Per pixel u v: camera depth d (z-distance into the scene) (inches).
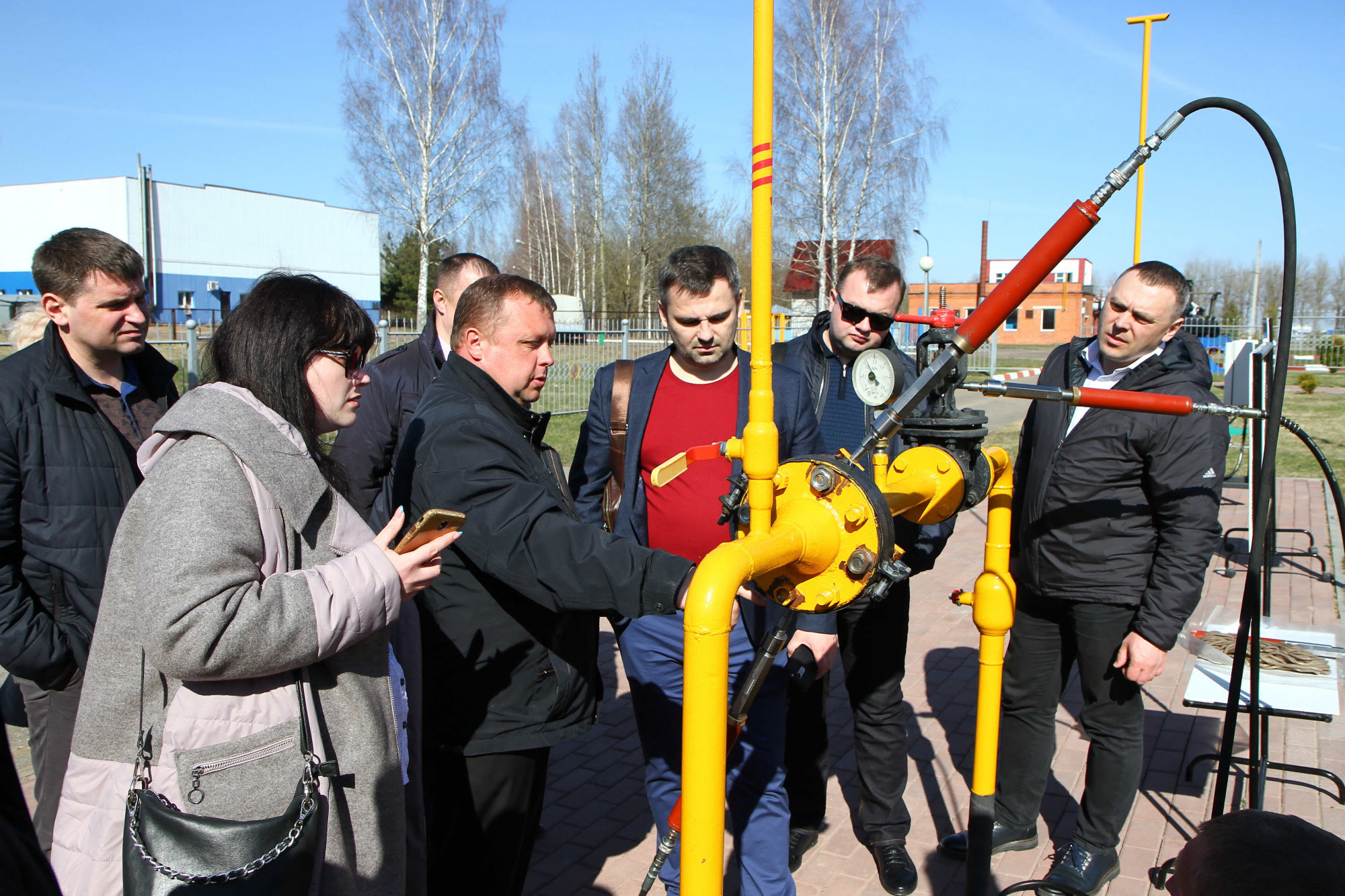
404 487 82.4
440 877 83.0
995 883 110.2
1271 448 83.2
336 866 61.7
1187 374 98.3
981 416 61.7
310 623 57.9
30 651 88.3
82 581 91.4
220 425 59.7
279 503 60.8
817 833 119.6
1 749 39.8
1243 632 91.4
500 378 83.2
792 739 114.8
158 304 1229.1
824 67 902.4
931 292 1625.2
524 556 70.0
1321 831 48.8
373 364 121.5
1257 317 1085.8
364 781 64.2
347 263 1481.3
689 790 44.9
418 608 81.0
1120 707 104.3
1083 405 64.9
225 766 57.9
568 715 82.7
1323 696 113.0
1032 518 107.7
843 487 52.2
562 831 124.2
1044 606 109.6
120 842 58.1
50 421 91.0
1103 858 108.0
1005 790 116.5
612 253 1434.5
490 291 82.3
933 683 172.6
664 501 100.1
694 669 43.9
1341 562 254.4
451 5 961.5
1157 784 134.6
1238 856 47.9
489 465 72.7
